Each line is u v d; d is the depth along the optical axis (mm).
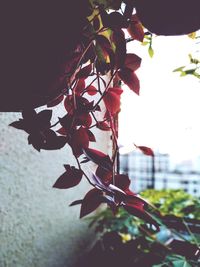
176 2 357
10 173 908
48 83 462
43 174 1029
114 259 1162
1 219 891
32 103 486
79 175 496
